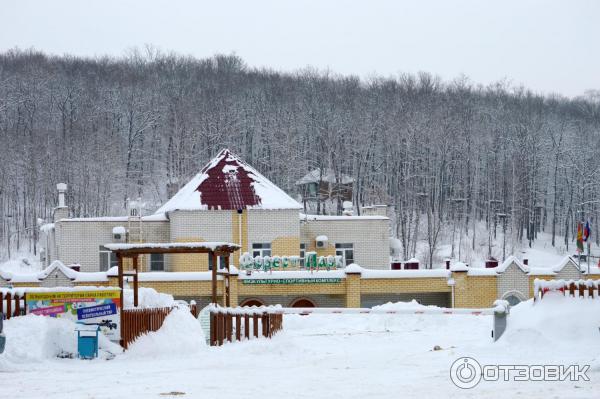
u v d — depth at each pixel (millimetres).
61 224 61188
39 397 18312
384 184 123312
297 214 61469
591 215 129625
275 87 155500
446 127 127812
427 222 114875
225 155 64188
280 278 53438
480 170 132250
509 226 122688
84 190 109625
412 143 124500
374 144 132250
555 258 110438
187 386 19578
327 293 53969
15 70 145500
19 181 118188
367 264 64688
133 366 24203
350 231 64688
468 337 31703
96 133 122000
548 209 137625
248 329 30344
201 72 162250
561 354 22344
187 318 28750
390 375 20719
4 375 22203
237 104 142750
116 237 61000
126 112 135500
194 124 126938
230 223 60594
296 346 27844
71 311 26516
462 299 54656
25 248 102000
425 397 17062
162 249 30734
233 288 52656
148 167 127562
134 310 27078
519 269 55656
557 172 136250
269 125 134125
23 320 25609
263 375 21453
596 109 172625
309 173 120812
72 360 25453
